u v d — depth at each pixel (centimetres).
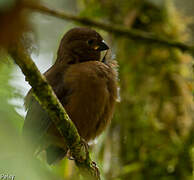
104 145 1051
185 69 1081
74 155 678
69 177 801
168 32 1118
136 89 1066
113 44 1112
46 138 838
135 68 1078
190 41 1189
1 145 256
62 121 582
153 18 1120
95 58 975
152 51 1084
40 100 535
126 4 1123
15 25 187
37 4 191
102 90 834
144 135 1031
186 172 1011
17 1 186
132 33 980
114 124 1064
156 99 1055
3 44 187
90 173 713
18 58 433
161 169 1011
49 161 848
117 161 1032
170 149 1019
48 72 936
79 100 830
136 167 1016
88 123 846
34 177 270
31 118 841
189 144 1024
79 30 991
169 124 1040
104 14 1130
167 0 1141
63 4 1345
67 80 845
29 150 334
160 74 1073
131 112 1056
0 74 444
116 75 896
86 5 1195
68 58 967
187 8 1289
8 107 317
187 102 1054
